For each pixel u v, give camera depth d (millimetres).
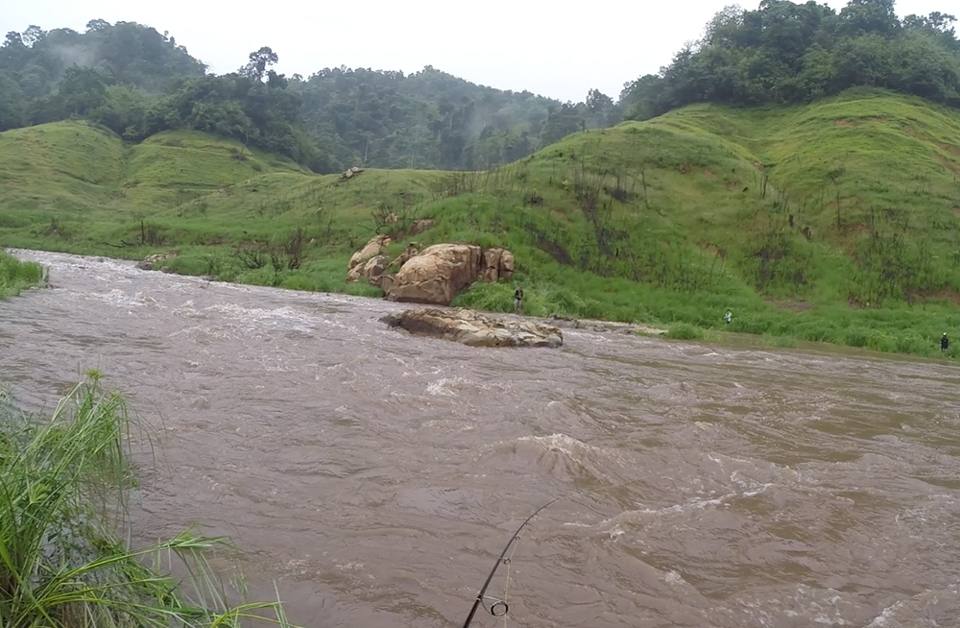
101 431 4477
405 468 6352
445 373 11672
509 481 6227
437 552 4672
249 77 119750
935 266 37125
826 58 71875
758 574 4801
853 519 6062
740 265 38781
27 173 72438
